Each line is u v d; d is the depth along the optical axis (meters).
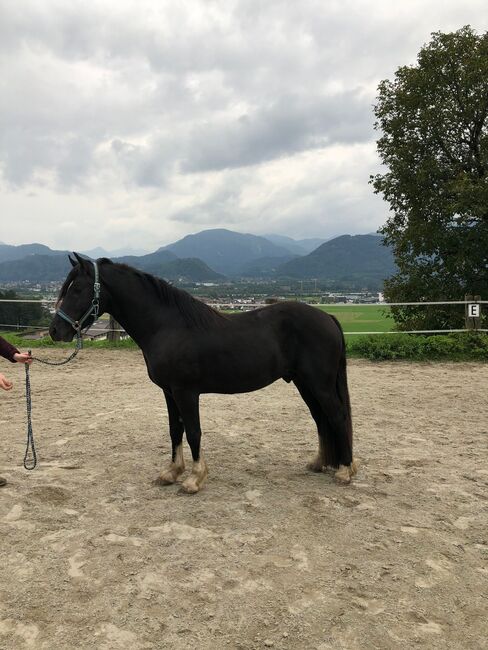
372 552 2.85
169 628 2.21
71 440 4.96
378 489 3.76
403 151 16.05
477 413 6.06
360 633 2.18
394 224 17.55
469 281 15.99
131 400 6.72
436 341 9.90
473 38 15.43
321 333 3.73
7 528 3.12
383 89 16.83
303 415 5.97
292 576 2.60
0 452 4.59
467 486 3.83
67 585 2.53
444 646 2.11
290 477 4.02
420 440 5.00
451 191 14.50
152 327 3.64
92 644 2.11
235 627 2.21
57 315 3.55
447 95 15.96
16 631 2.19
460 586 2.53
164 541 2.96
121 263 3.76
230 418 5.83
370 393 7.12
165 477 3.84
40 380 8.14
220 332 3.62
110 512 3.36
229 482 3.90
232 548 2.89
